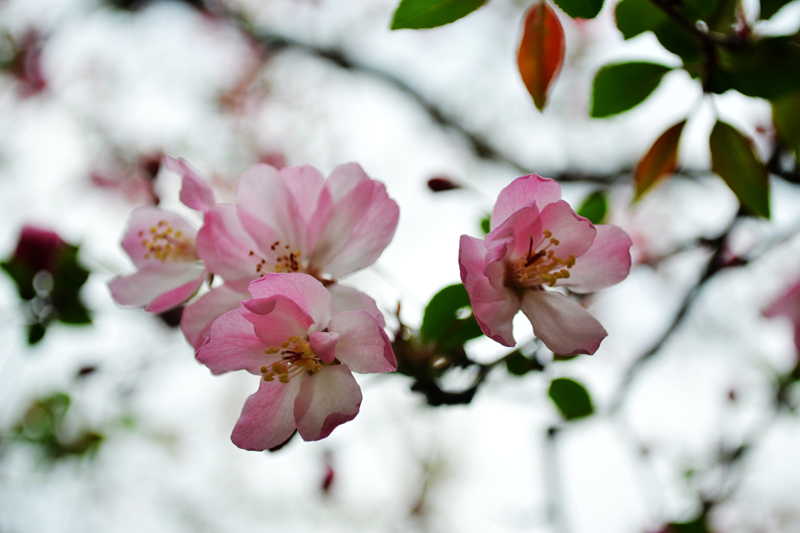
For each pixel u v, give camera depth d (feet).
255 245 1.00
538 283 0.97
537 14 0.94
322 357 0.92
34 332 1.28
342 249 1.01
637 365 1.30
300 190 1.01
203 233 0.98
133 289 1.10
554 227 0.96
